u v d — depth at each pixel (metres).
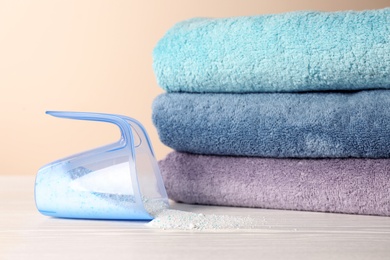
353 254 0.55
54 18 1.50
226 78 0.82
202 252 0.56
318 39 0.76
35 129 1.51
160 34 1.50
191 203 0.88
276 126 0.79
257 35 0.80
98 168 0.74
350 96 0.77
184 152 0.89
